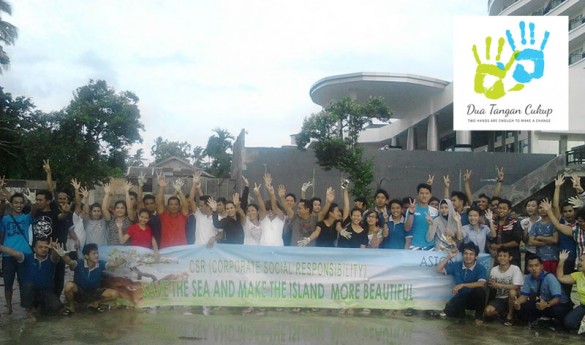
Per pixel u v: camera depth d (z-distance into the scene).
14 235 8.10
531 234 8.70
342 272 8.88
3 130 31.42
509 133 38.41
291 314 8.55
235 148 30.69
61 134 27.06
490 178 28.95
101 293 8.68
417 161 28.55
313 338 6.96
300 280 8.87
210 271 8.88
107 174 27.31
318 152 26.16
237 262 8.89
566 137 33.09
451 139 50.97
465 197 9.50
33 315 7.92
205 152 55.84
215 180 27.28
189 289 8.85
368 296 8.85
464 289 8.39
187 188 26.47
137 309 8.71
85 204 8.91
